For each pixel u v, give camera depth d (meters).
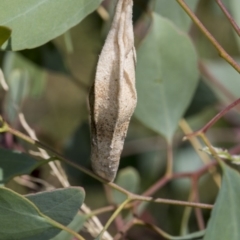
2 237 0.46
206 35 0.46
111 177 0.47
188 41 0.55
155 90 0.56
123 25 0.44
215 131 0.79
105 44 0.44
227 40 0.92
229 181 0.47
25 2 0.46
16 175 0.48
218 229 0.47
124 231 0.53
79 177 0.68
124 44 0.44
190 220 0.74
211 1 0.87
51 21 0.46
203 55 0.90
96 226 0.54
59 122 0.95
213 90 0.66
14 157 0.48
